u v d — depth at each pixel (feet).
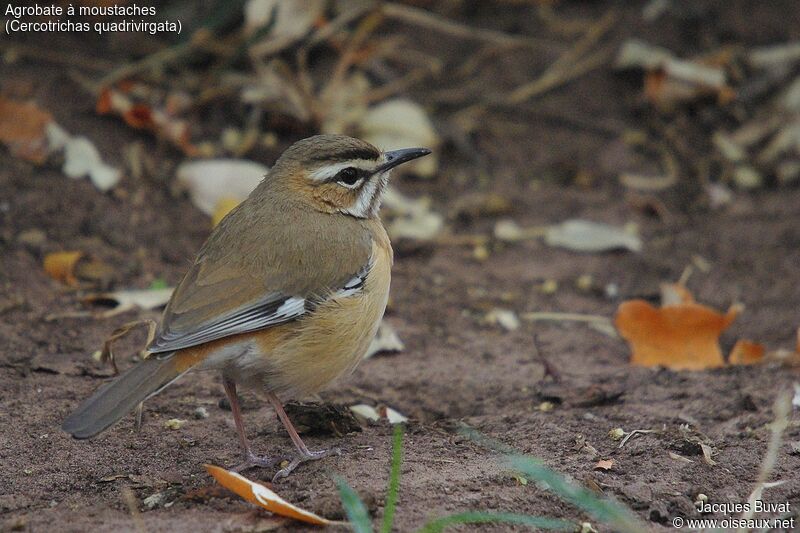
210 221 46.70
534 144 53.83
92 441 31.37
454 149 53.47
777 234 48.57
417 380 37.37
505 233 48.85
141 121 49.52
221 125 52.11
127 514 27.14
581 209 50.42
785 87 55.72
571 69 56.95
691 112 55.62
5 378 34.81
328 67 55.57
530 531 26.40
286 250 30.78
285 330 29.89
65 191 45.80
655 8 59.52
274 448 31.48
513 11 59.88
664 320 39.22
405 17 57.52
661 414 33.78
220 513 27.25
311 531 26.08
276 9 53.88
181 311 29.35
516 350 40.45
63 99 50.16
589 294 45.29
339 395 35.86
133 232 44.96
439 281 45.52
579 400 35.24
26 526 26.35
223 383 32.78
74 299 40.65
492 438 31.99
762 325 42.50
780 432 31.86
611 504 26.91
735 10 59.11
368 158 33.53
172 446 31.42
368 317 31.30
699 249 47.96
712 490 28.84
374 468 29.58
